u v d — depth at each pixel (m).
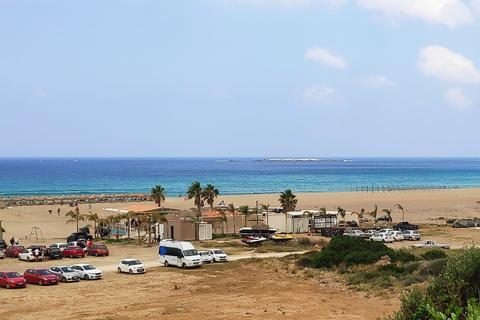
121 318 29.14
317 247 64.50
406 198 150.62
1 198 145.00
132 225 87.31
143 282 41.94
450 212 115.94
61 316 30.09
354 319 27.56
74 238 74.56
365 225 90.88
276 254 58.69
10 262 55.31
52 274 41.94
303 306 31.34
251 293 36.03
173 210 86.56
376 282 37.38
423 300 17.70
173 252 50.62
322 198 151.62
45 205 135.50
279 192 182.50
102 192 189.62
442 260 37.19
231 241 71.31
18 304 33.69
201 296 35.41
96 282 42.25
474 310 11.88
